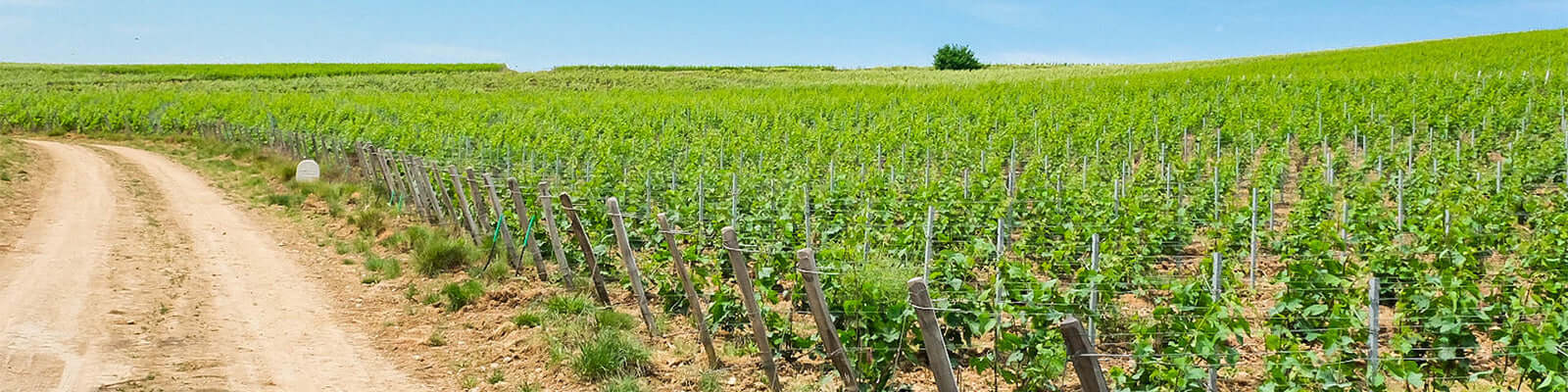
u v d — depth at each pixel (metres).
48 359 7.29
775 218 12.68
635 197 15.62
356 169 21.73
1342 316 6.78
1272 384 6.09
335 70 78.50
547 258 11.91
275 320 9.05
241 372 7.27
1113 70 64.75
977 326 6.63
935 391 6.96
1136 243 11.44
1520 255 10.15
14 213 15.34
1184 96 36.12
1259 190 15.62
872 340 6.77
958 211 13.64
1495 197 13.26
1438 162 17.95
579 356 7.39
